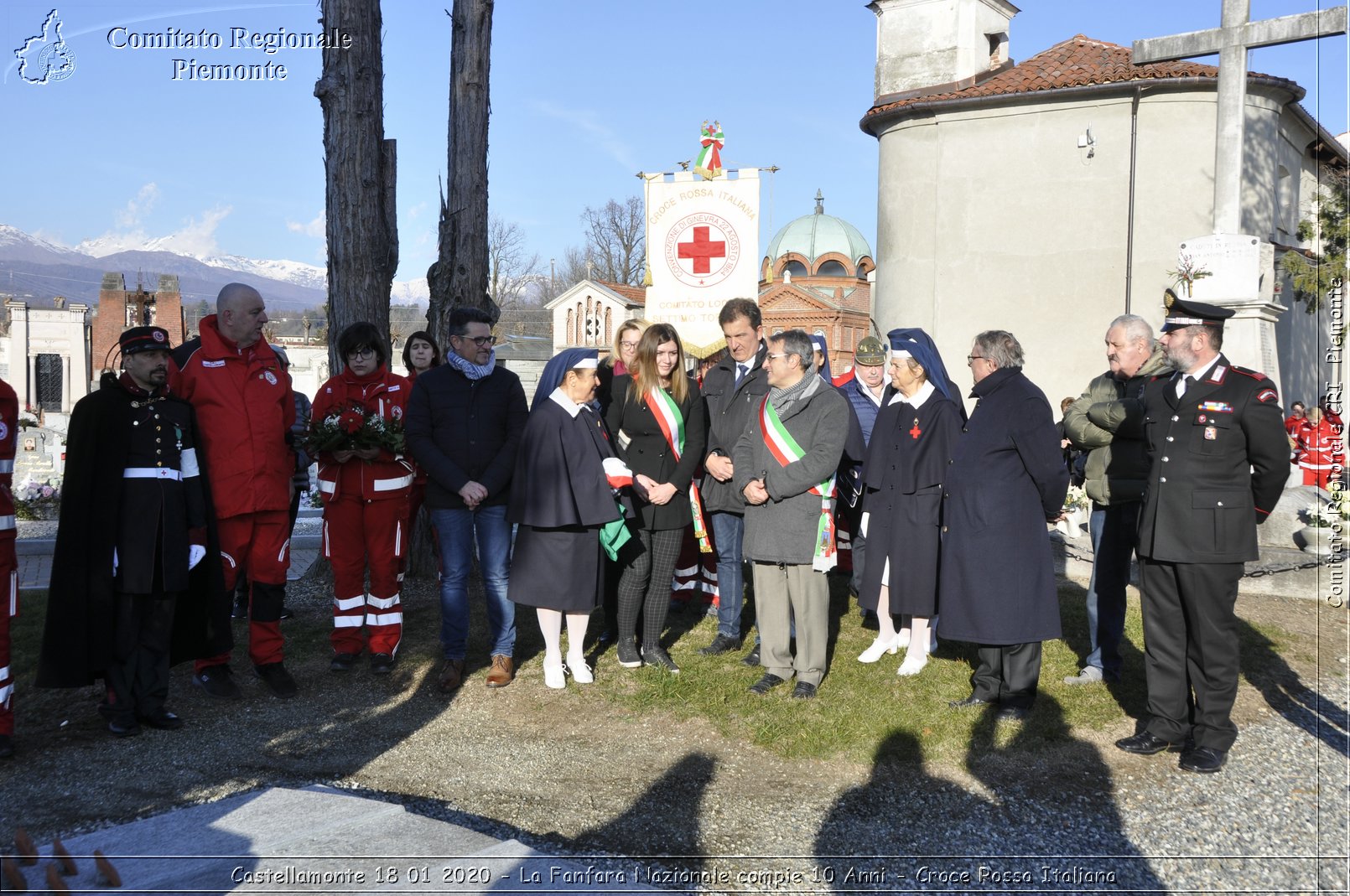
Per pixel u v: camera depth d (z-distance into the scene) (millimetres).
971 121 18250
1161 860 3797
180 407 5199
